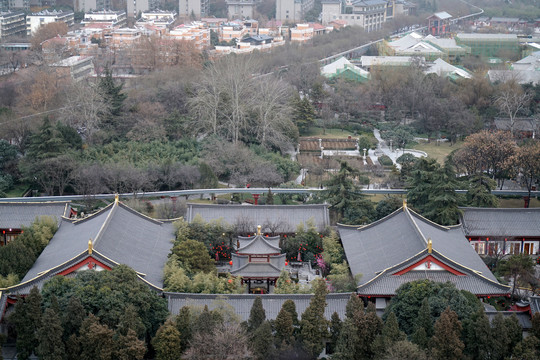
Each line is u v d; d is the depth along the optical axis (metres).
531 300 130.88
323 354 124.50
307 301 130.25
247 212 171.00
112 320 120.25
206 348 112.25
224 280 139.62
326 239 159.12
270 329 118.44
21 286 132.00
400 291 131.25
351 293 130.00
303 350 117.75
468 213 173.00
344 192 182.00
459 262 144.25
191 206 171.75
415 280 133.88
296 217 170.62
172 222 162.00
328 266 155.12
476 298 130.75
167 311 126.88
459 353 115.69
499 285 138.62
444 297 125.75
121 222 151.50
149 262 143.12
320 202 189.75
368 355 119.38
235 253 152.12
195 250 148.00
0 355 118.50
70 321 118.56
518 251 170.12
